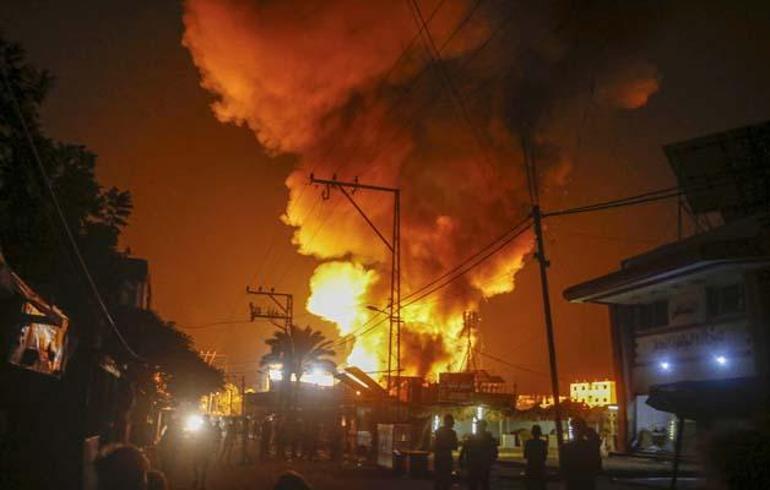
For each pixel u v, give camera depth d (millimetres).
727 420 12391
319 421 43219
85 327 12844
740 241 22297
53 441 10227
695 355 26547
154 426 32781
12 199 11000
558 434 16391
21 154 10539
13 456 9797
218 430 27234
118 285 17516
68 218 14086
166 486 3922
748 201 24250
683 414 12930
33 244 11758
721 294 25703
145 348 23047
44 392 11008
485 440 13594
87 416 11664
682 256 23734
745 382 12383
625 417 30141
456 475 20141
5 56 10836
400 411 35000
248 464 27141
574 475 10625
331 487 18859
